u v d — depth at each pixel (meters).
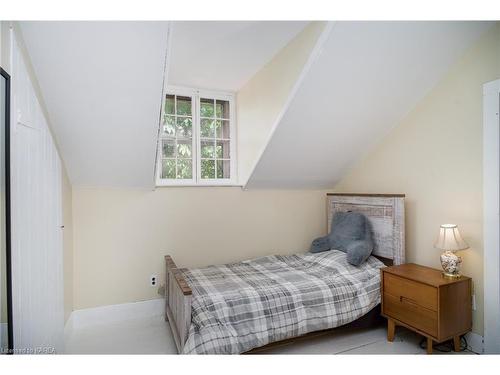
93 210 2.98
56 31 1.83
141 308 3.15
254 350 2.34
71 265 2.83
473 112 2.47
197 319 2.06
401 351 2.40
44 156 2.06
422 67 2.61
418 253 2.95
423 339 2.60
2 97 1.48
